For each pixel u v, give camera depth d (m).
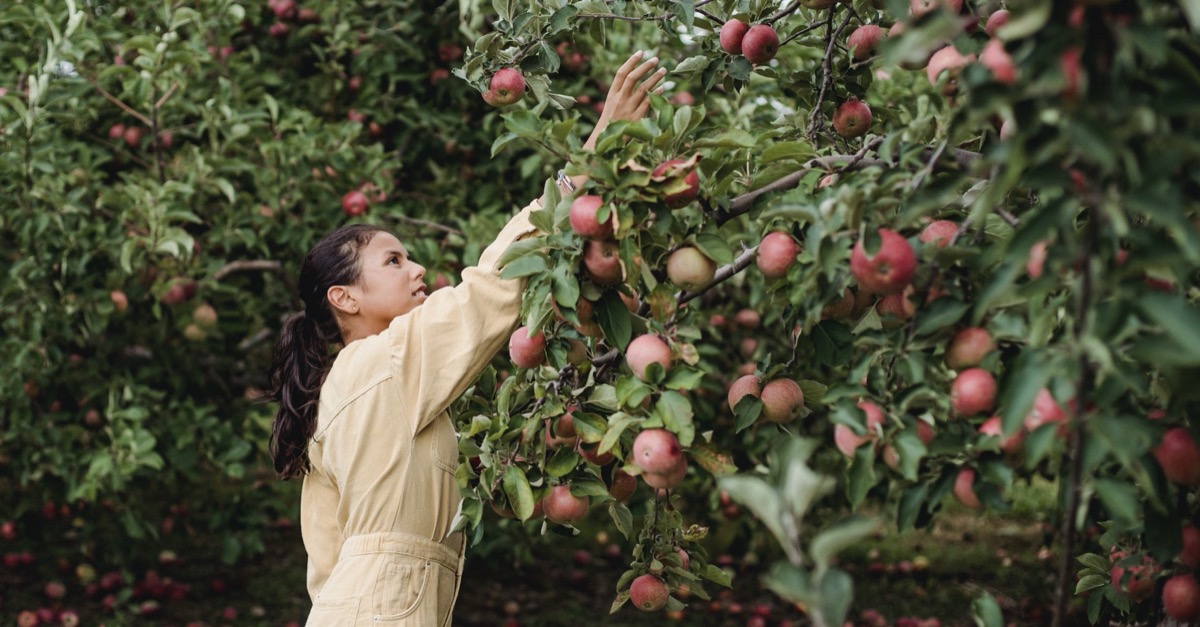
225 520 4.52
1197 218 1.37
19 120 3.58
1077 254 1.19
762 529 5.34
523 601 5.07
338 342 2.26
